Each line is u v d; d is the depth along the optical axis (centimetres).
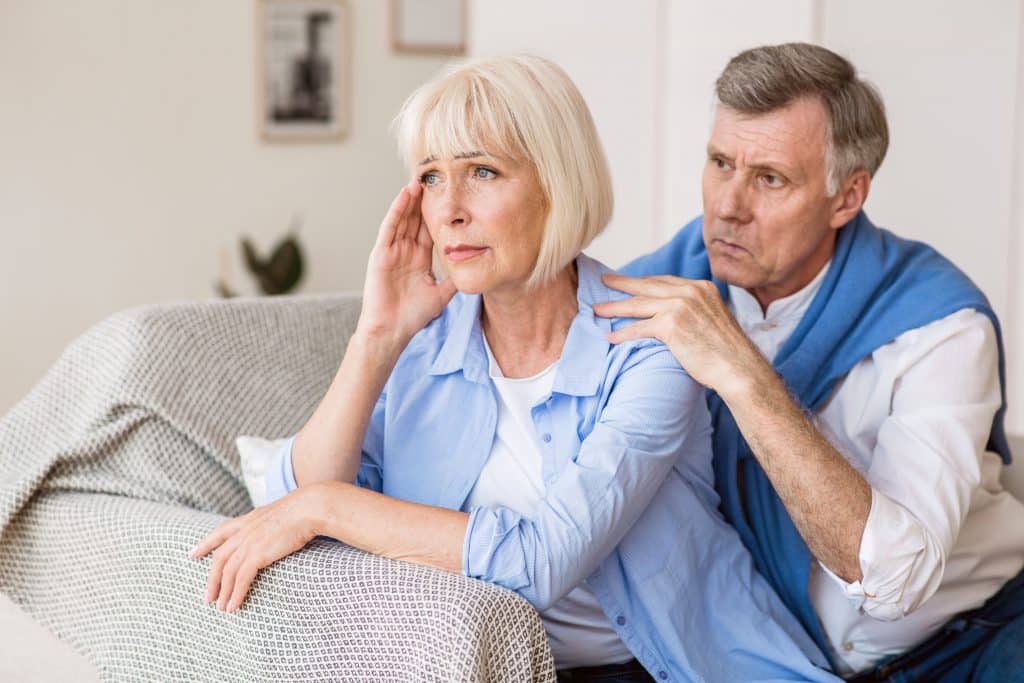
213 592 140
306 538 138
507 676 126
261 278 452
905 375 169
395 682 128
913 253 181
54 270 440
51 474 172
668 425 145
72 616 163
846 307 174
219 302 193
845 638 172
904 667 174
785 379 174
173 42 452
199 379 180
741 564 163
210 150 464
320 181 488
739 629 157
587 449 141
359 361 149
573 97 142
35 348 440
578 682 156
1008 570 179
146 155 452
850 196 173
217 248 470
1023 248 270
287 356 191
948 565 174
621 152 292
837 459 146
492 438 150
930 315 168
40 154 434
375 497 139
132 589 154
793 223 168
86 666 160
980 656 174
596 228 144
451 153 138
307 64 478
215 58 461
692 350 145
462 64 142
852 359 173
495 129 136
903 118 268
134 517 157
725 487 173
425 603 125
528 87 138
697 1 278
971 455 160
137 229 454
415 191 147
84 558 161
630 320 152
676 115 284
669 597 152
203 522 151
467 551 133
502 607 126
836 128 165
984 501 178
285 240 454
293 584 136
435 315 151
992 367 170
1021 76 264
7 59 424
